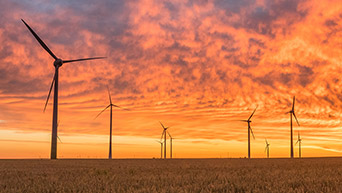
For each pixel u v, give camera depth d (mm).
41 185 16594
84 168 32750
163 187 15359
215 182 17453
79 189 15086
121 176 22109
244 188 15180
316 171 26641
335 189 14906
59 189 14906
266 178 20078
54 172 26391
